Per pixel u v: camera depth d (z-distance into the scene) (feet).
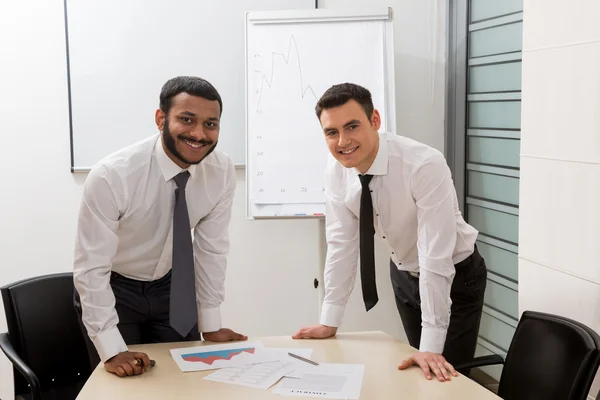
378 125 7.56
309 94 11.25
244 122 12.02
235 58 11.84
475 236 8.85
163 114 7.02
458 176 12.21
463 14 11.82
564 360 6.42
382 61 11.25
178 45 11.74
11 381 12.02
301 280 12.56
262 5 11.79
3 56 11.46
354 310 12.75
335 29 11.25
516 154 10.43
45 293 8.77
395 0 12.11
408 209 7.93
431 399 5.90
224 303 12.50
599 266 7.76
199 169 7.57
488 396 5.96
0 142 11.60
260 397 6.00
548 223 8.56
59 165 11.77
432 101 12.44
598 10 7.52
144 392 6.19
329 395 6.01
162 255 7.77
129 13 11.60
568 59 8.04
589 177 7.82
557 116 8.29
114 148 11.80
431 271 7.34
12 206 11.76
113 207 7.14
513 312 10.72
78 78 11.59
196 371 6.67
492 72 11.05
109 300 7.09
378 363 6.81
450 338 9.08
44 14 11.46
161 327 8.18
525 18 8.74
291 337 7.70
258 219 11.40
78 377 8.91
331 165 8.14
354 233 8.07
